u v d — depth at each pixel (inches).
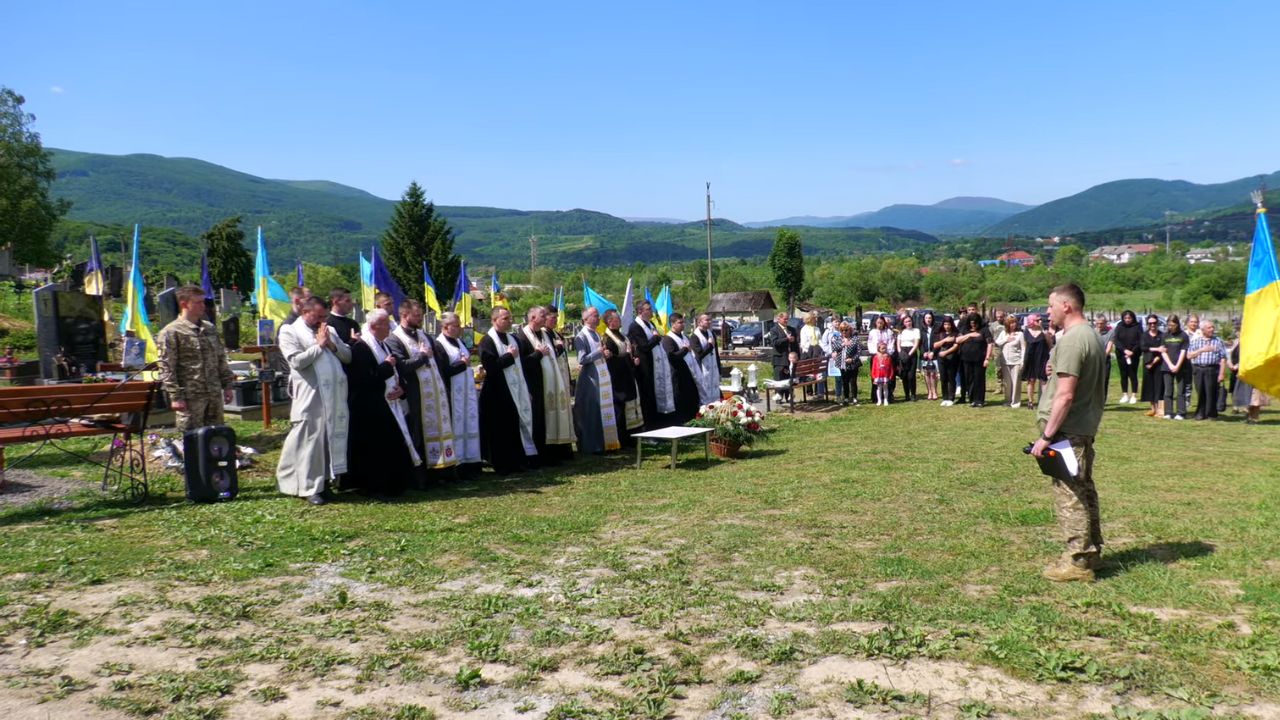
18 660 168.2
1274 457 413.1
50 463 380.2
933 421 576.4
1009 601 199.0
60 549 242.1
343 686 158.9
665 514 298.8
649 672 163.0
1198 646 169.6
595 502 320.2
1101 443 465.1
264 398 494.9
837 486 346.0
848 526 276.2
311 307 315.3
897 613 191.8
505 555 244.4
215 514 289.7
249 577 221.9
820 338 806.5
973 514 290.7
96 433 311.7
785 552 244.7
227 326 888.3
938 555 239.9
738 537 262.5
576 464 415.5
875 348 697.6
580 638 180.4
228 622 189.6
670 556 241.6
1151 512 288.5
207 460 310.3
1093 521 215.0
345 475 335.0
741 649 173.0
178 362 336.2
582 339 444.5
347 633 184.1
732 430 430.3
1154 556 235.1
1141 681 154.7
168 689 155.7
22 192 2257.6
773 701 149.9
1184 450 438.6
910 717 144.0
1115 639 174.1
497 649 174.2
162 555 239.1
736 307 1665.8
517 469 390.0
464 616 193.3
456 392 366.3
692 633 182.7
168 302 728.3
